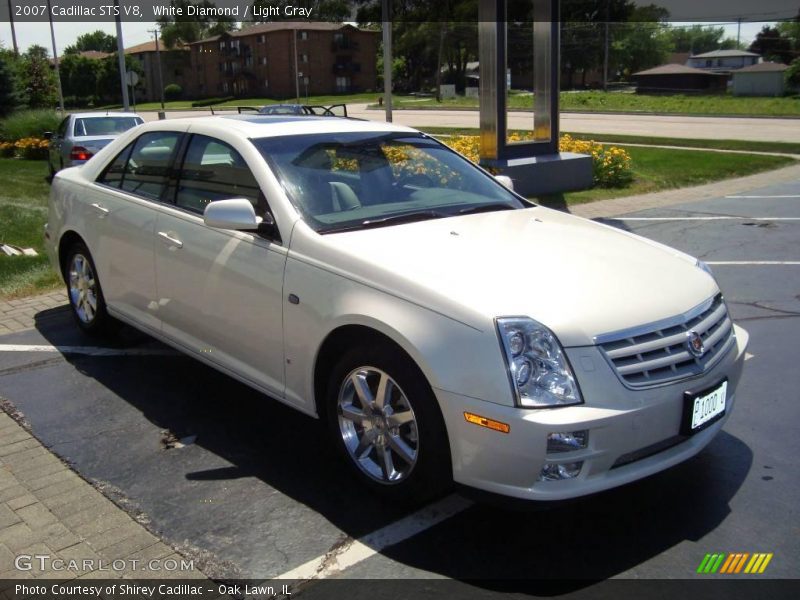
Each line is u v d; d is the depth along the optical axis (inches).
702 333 134.1
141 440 167.2
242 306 160.9
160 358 218.5
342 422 144.5
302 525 134.0
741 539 129.4
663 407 123.1
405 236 150.2
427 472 128.8
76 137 610.5
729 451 161.2
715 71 3038.9
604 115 1665.8
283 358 153.6
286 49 3417.8
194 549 126.6
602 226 176.1
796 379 199.8
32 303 274.2
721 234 390.3
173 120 199.5
